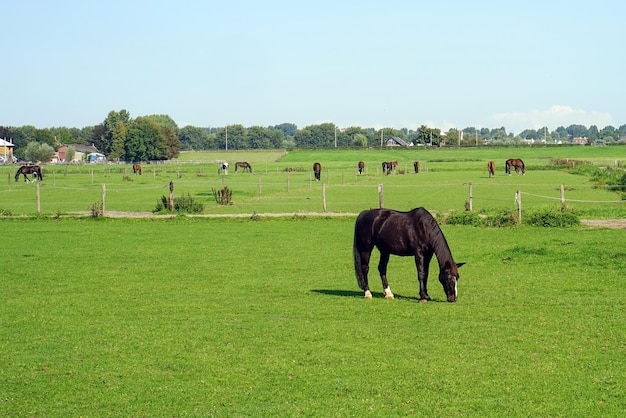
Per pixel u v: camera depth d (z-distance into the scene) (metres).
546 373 12.05
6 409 10.81
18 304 18.56
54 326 16.03
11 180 81.06
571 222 33.12
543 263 23.97
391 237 18.08
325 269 23.81
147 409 10.74
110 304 18.48
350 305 17.89
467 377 11.90
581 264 23.50
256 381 11.92
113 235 32.94
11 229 35.41
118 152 188.12
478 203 46.41
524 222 33.84
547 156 159.00
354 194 55.38
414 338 14.45
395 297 19.08
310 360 13.02
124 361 13.17
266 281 21.67
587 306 17.28
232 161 166.00
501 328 15.18
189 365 12.86
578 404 10.62
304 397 11.11
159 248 28.77
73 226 36.53
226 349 13.88
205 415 10.45
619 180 62.66
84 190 63.66
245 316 16.80
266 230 34.09
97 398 11.24
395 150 193.00
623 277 21.16
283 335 14.87
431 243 17.88
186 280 21.95
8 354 13.74
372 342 14.16
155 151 174.50
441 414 10.33
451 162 134.25
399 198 51.22
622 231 30.91
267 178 82.31
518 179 73.19
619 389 11.22
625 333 14.55
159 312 17.44
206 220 38.34
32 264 25.14
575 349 13.46
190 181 72.62
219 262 25.34
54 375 12.44
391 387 11.50
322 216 38.38
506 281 20.97
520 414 10.27
